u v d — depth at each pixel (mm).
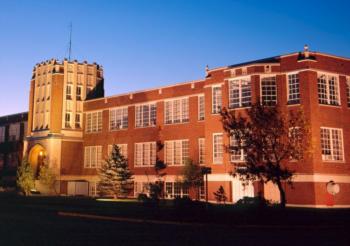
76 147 64938
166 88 54312
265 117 29438
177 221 24984
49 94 65500
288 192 37750
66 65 66125
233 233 19875
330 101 40031
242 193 40156
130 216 28281
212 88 44781
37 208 37594
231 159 41125
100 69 70250
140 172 55938
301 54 39438
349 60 42219
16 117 79438
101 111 63719
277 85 40312
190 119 50625
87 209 35406
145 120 56750
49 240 16859
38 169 66312
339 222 24406
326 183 37312
